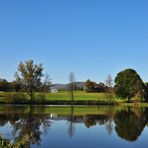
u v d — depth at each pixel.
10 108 114.06
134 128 59.94
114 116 86.00
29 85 153.25
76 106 141.00
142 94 159.75
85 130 56.12
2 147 26.97
